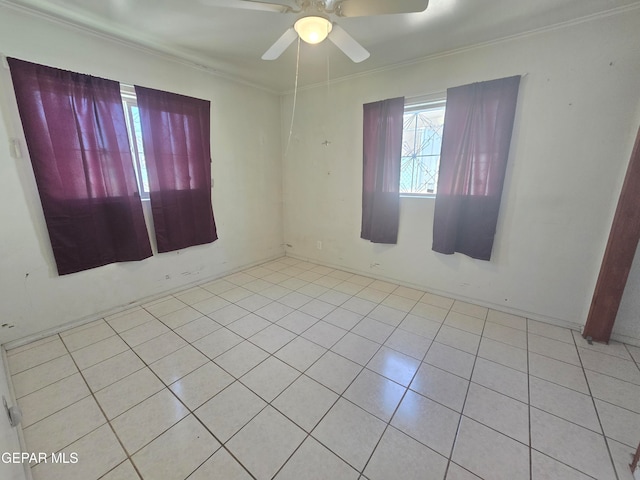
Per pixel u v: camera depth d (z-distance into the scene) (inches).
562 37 80.7
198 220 121.0
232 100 127.9
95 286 95.0
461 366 74.9
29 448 52.2
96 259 93.4
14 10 72.7
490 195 96.7
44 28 77.3
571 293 90.4
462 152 99.3
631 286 80.9
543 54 83.8
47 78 78.4
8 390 61.1
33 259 82.3
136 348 81.4
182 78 108.9
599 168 81.4
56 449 52.2
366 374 71.8
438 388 67.4
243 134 135.4
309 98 139.3
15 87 74.4
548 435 55.5
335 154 136.4
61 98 81.1
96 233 92.3
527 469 49.3
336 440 54.3
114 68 91.4
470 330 91.6
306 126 143.7
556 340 86.0
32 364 74.2
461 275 110.2
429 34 86.5
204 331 90.3
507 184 95.0
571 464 50.1
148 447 52.8
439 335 88.9
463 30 84.0
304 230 158.4
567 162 85.3
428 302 111.1
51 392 65.1
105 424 57.4
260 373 71.9
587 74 79.2
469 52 95.0
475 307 107.0
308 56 103.2
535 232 93.0
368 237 130.6
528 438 54.9
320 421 58.4
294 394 65.3
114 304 100.3
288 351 80.7
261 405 62.2
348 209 137.9
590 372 72.4
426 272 118.9
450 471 48.9
